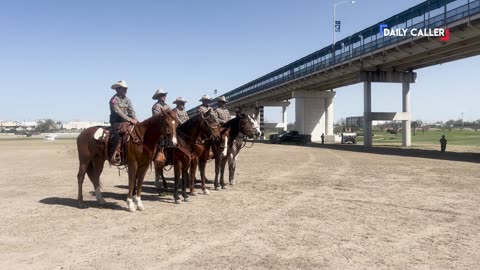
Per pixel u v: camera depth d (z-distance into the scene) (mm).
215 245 6922
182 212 9555
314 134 68938
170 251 6594
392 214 9328
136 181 10445
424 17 32938
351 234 7609
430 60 41000
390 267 5855
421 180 15484
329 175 17359
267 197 11617
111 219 8836
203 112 11078
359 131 136750
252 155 31906
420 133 105562
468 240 7234
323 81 55281
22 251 6598
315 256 6332
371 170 19406
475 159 25906
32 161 26969
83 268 5816
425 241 7164
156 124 9477
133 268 5820
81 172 10125
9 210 9797
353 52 43906
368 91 45719
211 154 12703
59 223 8461
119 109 9875
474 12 27875
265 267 5844
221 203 10680
